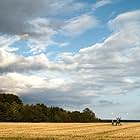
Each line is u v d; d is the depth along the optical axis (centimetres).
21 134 6012
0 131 6938
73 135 5988
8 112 18925
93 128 9100
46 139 5047
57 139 5078
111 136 5866
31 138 5156
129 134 6481
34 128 8562
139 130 8181
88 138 5356
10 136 5475
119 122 11956
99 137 5600
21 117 19138
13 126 9644
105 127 9925
